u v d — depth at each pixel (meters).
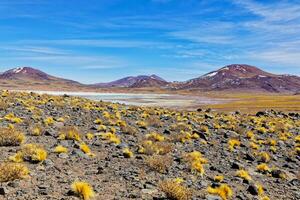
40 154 14.18
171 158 17.25
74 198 10.19
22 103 36.09
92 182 12.37
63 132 20.22
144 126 28.36
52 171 13.00
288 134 34.50
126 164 15.63
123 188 12.10
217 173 16.89
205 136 26.67
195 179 14.81
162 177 14.23
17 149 15.56
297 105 108.69
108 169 14.38
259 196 14.11
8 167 11.42
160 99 157.75
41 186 10.85
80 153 16.27
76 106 39.59
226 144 25.45
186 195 11.52
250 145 25.80
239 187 14.98
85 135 21.83
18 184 10.77
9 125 20.64
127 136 23.45
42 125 23.27
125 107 48.56
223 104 115.19
